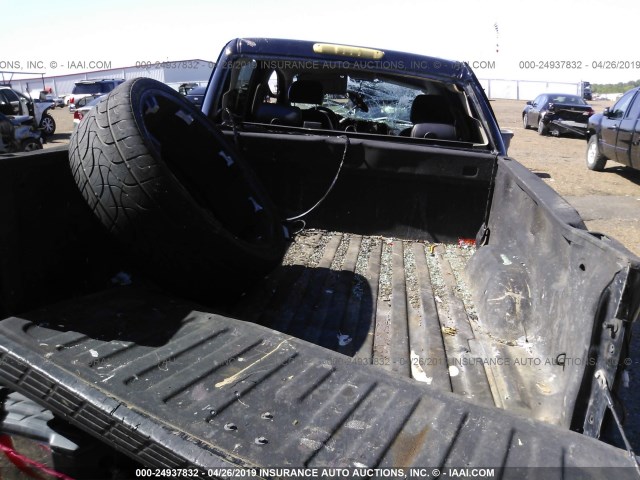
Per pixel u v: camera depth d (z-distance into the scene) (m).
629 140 11.67
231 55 3.92
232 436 1.55
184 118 3.02
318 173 3.83
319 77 4.58
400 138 3.84
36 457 2.00
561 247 2.25
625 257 1.66
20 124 13.74
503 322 2.58
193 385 1.74
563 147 18.06
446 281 3.26
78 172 2.23
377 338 2.52
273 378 1.81
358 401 1.74
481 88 3.88
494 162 3.59
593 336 1.77
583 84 42.84
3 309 2.10
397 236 3.95
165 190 2.12
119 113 2.24
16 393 2.10
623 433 1.62
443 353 2.41
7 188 2.06
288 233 3.45
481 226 3.79
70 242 2.44
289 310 2.73
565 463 1.56
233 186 3.21
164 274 2.32
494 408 1.76
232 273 2.43
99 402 1.63
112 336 1.97
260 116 4.19
